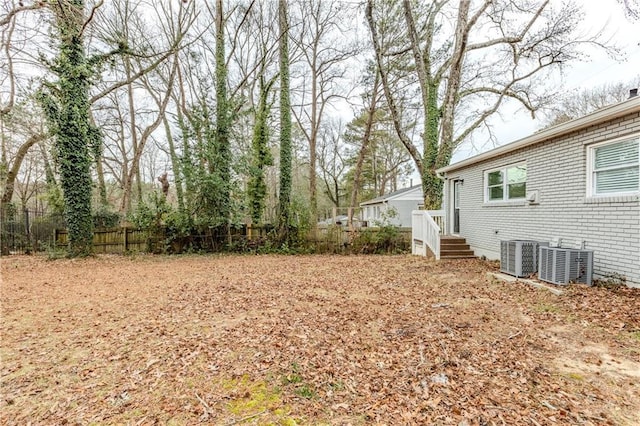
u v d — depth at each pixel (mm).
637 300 4637
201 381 2967
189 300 5711
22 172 18516
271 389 2811
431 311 4801
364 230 13406
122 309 5230
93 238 12422
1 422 2453
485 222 9516
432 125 13539
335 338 3859
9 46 10148
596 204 5875
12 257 11773
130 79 13742
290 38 17172
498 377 2893
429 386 2783
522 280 6242
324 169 32781
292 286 6777
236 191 13672
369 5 12656
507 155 8461
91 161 11938
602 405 2459
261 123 14828
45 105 10836
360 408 2516
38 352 3639
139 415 2500
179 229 13102
